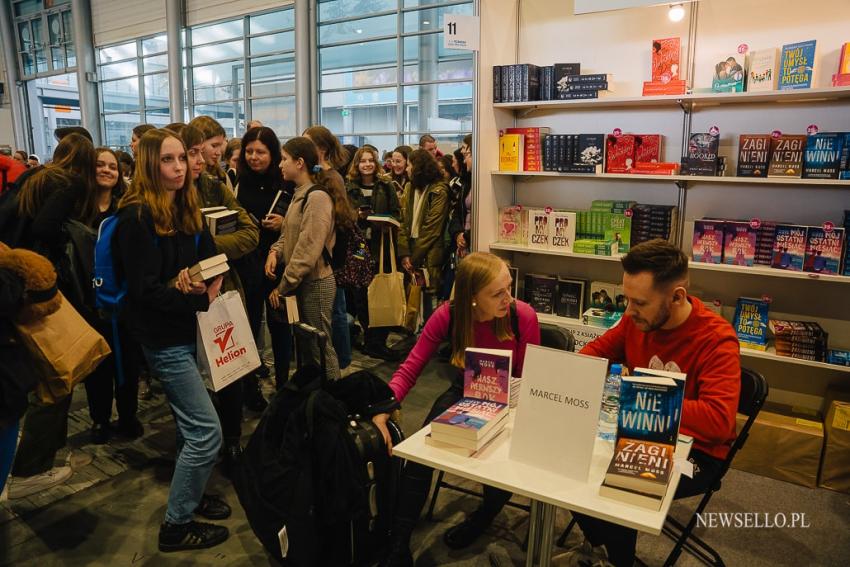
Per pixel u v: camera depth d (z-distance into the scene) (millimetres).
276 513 1790
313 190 2979
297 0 9375
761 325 2998
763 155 2928
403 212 4496
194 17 11133
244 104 10891
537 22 3707
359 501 1798
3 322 1776
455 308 2109
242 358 2328
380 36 9016
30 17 14281
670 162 3379
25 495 2652
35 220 2602
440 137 8812
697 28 3225
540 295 3715
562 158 3449
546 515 1622
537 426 1521
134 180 2154
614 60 3492
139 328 2150
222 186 3109
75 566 2234
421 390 3850
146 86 12680
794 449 2795
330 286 3078
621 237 3369
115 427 3291
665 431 1462
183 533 2318
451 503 2658
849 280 2725
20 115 15086
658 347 1929
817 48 2844
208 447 2244
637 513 1317
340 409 1846
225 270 2197
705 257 3098
